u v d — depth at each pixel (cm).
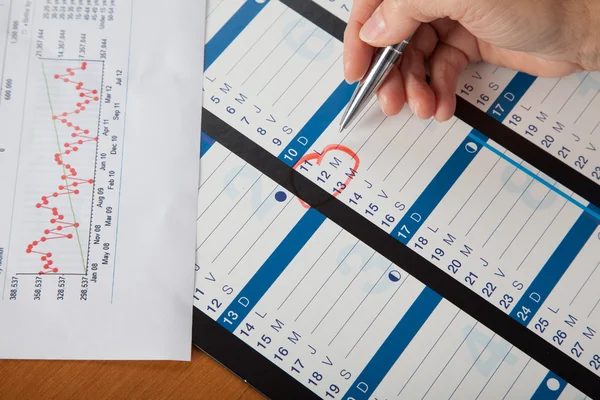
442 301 46
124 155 47
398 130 49
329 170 48
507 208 48
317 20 51
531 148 49
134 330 44
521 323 45
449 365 44
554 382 45
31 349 44
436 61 49
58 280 45
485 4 41
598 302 46
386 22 44
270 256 46
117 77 49
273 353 44
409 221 47
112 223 46
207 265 45
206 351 44
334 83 50
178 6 50
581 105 50
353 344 44
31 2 50
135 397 44
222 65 49
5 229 45
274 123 48
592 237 47
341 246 46
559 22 43
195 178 47
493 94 50
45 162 47
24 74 48
